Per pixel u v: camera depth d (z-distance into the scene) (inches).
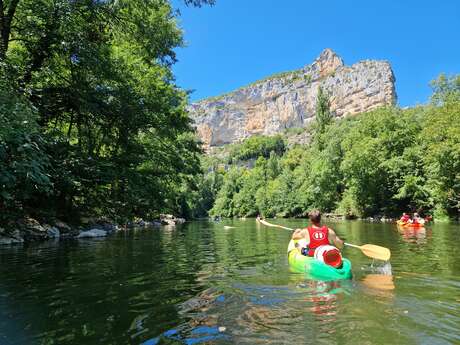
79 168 478.3
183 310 162.9
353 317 150.2
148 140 743.7
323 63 6481.3
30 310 164.9
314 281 219.8
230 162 5821.9
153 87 705.0
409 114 1381.6
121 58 610.2
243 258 322.7
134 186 562.9
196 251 375.2
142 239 518.9
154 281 223.5
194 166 869.8
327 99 2677.2
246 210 2970.0
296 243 311.6
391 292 190.9
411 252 345.4
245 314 155.8
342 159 1743.4
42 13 450.3
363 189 1459.2
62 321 149.9
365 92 5393.7
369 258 308.8
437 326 139.8
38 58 482.0
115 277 235.8
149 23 551.5
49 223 526.6
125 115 539.8
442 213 1070.4
